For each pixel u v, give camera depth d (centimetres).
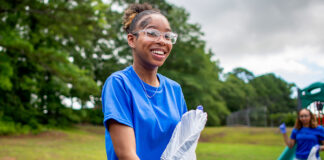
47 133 1427
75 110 1783
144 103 105
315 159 375
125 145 92
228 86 4619
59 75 1305
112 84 101
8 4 1246
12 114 1417
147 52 109
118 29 1956
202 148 1216
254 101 5375
